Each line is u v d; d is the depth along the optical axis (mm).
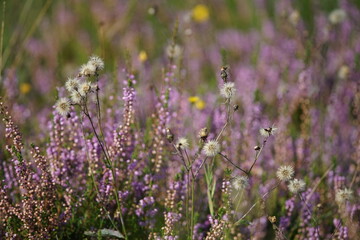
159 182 1517
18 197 1473
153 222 1467
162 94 1580
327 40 2131
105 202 1453
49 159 1489
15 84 1820
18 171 1396
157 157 1514
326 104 1839
